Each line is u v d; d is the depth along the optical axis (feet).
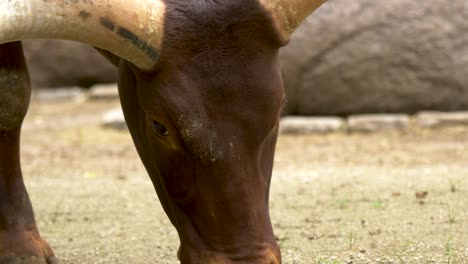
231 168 20.40
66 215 37.42
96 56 79.56
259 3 20.53
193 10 20.49
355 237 31.50
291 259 29.40
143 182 44.32
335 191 39.81
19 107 26.84
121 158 52.54
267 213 21.04
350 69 59.26
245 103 20.42
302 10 21.12
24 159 53.06
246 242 20.52
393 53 58.80
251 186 20.61
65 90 79.05
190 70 20.42
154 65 20.38
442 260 28.48
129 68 22.07
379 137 56.13
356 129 57.98
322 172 45.29
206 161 20.45
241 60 20.49
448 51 58.65
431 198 37.14
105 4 19.34
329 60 59.36
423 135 55.77
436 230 32.01
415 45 58.65
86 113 70.74
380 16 59.00
